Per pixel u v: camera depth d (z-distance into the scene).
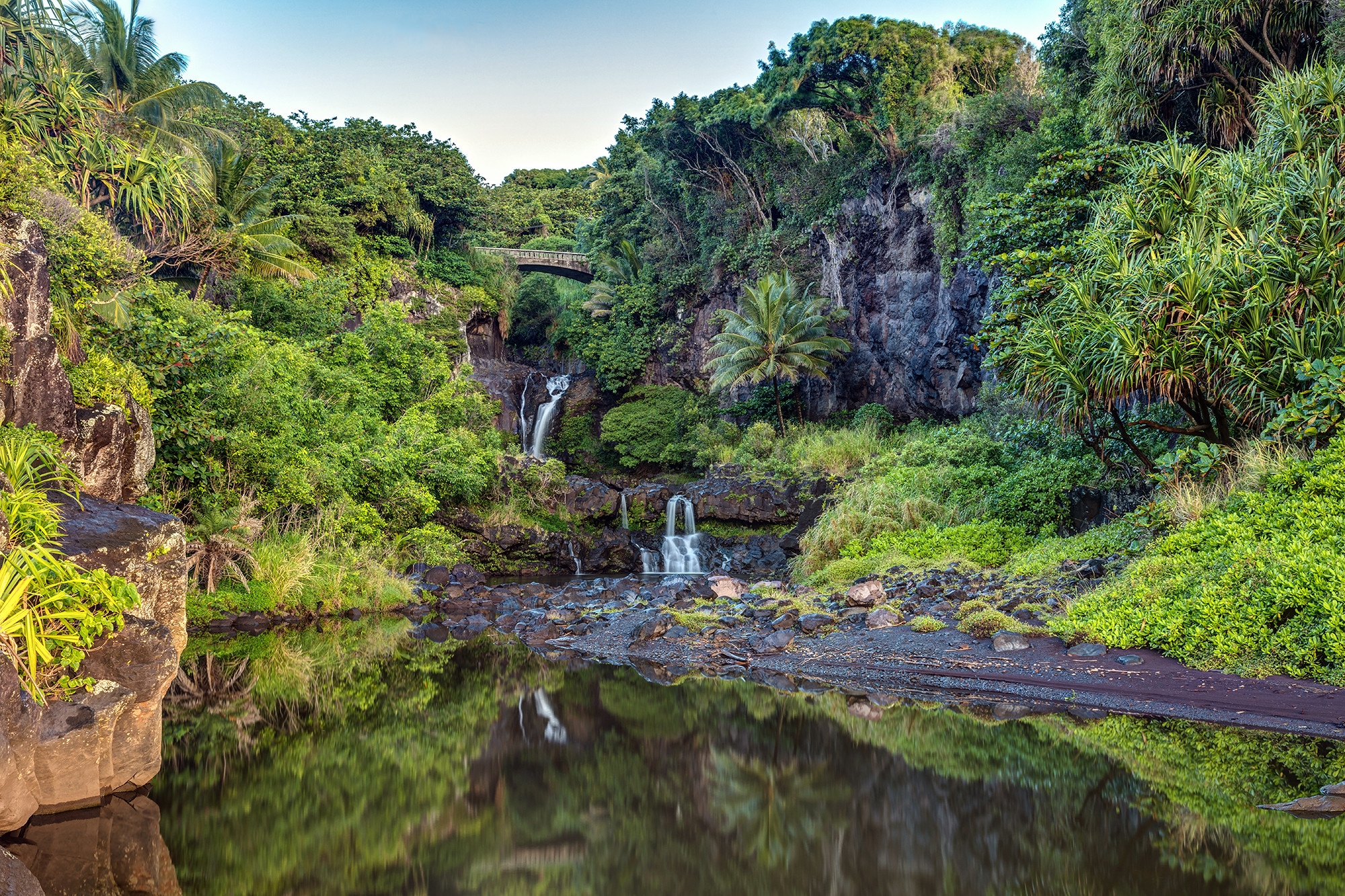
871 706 7.35
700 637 10.87
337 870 4.01
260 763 5.95
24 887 3.32
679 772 5.65
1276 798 4.64
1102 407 11.18
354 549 16.61
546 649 11.28
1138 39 13.10
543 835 4.50
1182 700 6.68
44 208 11.55
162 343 13.52
